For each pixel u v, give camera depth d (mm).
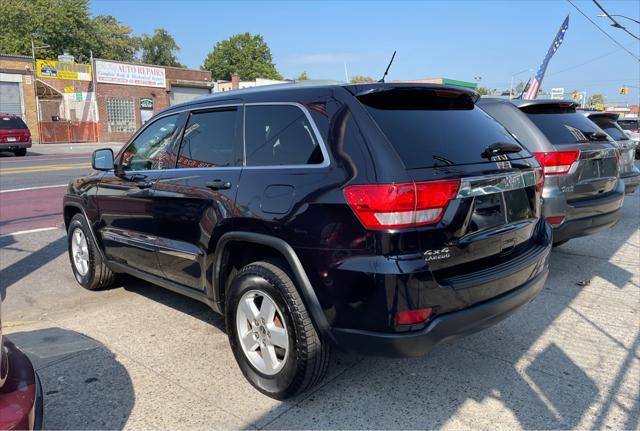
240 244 3443
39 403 2330
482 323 2977
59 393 3338
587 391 3336
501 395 3295
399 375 3559
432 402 3221
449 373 3580
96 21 57969
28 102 34312
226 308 3496
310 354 3031
